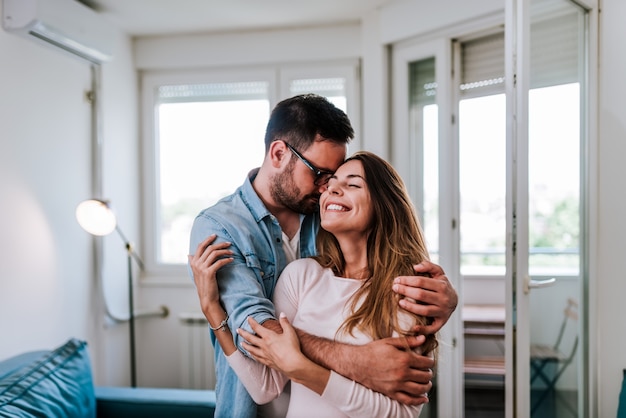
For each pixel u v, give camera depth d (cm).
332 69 285
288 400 103
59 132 228
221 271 97
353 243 101
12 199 198
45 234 218
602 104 193
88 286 251
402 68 258
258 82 294
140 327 299
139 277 302
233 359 95
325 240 104
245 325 92
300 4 253
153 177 303
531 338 167
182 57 294
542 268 174
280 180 104
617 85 190
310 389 88
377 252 98
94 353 255
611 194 192
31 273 209
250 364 95
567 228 186
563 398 184
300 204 105
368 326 92
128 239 289
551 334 178
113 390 196
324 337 94
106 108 265
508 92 158
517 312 159
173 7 252
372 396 86
